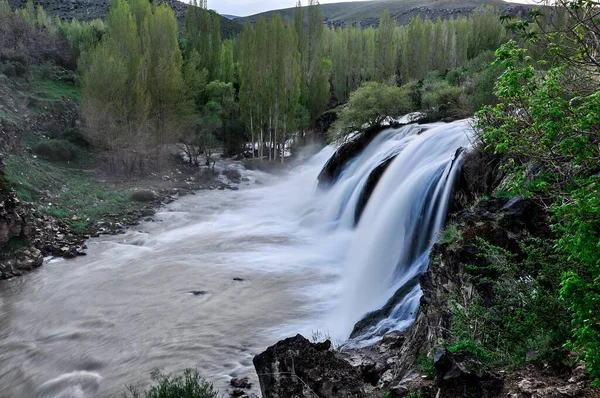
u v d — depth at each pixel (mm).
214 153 57844
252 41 54531
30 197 33125
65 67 69812
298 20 69688
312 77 63312
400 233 21609
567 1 6578
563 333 7934
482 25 83375
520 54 6984
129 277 22578
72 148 44031
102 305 19688
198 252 25844
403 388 8766
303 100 63125
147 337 16828
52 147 42438
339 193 30766
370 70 72938
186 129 49812
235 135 56656
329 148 50500
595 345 5238
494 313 9344
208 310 18750
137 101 45312
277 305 19031
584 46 6473
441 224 19047
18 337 17312
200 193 41062
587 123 5609
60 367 15328
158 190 40062
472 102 33156
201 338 16594
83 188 38094
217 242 27516
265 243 27062
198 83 57156
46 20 97000
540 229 11180
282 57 52656
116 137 44281
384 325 15195
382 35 72375
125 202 36031
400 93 40906
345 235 26812
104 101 43875
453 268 11391
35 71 59000
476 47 83000
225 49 80125
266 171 50125
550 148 6668
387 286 19734
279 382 9117
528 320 8406
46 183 36719
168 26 54031
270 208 36031
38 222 28703
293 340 9781
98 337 17094
